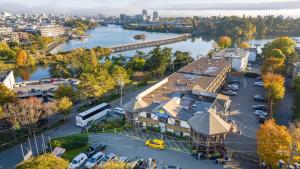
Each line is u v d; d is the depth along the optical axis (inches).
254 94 4227.4
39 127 3026.6
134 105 2982.3
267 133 2082.9
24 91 4205.2
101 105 3417.8
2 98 3036.4
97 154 2370.8
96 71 4079.7
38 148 2618.1
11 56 7500.0
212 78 4020.7
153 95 3329.2
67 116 3356.3
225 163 2315.5
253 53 6535.4
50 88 4335.6
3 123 2842.0
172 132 2849.4
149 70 5600.4
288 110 3560.5
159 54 5521.7
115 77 4170.8
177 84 3752.5
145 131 2935.5
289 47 5797.2
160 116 2854.3
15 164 2354.8
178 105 2999.5
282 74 5152.6
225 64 4901.6
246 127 3051.2
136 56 6323.8
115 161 2055.9
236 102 3863.2
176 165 2290.8
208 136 2341.3
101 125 3009.4
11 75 4554.6
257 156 2293.3
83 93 3656.5
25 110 2829.7
